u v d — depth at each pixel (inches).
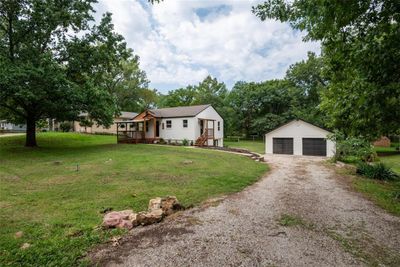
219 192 264.8
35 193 239.9
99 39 669.9
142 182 291.6
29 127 668.7
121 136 897.5
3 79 466.9
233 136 1619.1
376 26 164.7
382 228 174.6
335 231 168.4
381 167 382.3
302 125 757.3
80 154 544.4
